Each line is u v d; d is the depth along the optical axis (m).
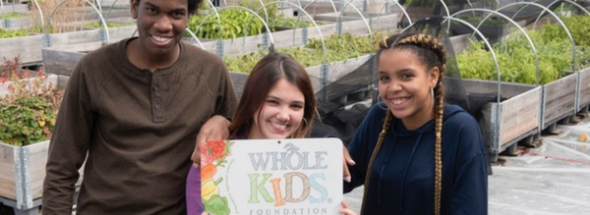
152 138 2.87
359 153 3.20
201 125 2.94
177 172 2.90
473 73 7.82
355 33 12.17
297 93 2.74
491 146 6.81
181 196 2.94
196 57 2.98
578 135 8.02
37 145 5.17
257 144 2.62
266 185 2.63
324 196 2.64
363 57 9.43
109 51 2.88
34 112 5.61
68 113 2.89
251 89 2.75
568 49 9.32
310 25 12.07
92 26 12.03
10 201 5.24
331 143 2.62
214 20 10.91
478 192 2.85
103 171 2.90
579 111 8.82
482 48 9.25
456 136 2.89
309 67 8.60
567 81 8.07
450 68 5.43
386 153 3.03
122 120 2.83
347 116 5.87
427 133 2.96
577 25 10.45
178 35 2.84
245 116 2.78
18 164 5.12
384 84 2.93
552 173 6.77
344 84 7.78
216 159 2.62
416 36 2.92
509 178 6.61
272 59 2.80
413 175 2.93
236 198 2.63
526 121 7.27
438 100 2.94
